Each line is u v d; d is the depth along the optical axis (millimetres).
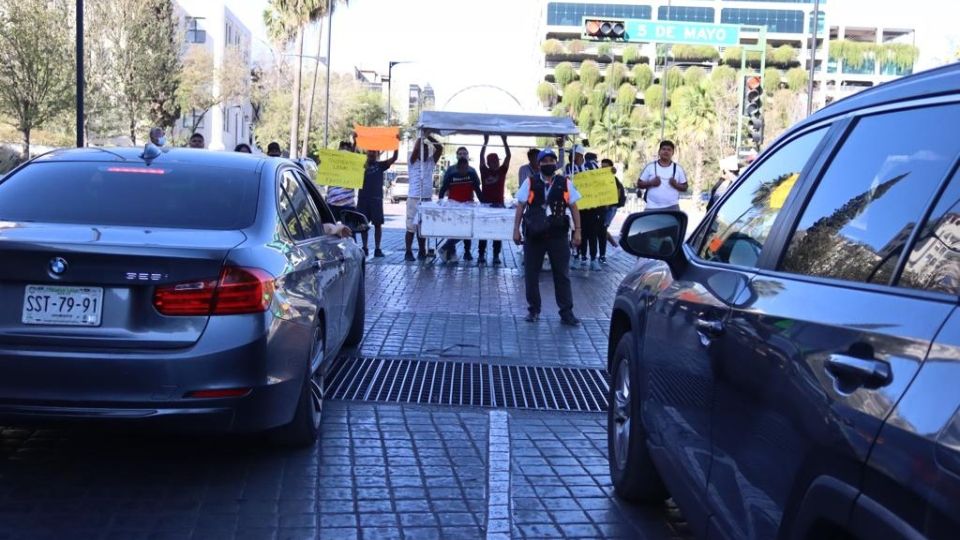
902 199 2422
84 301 4238
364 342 8438
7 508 4258
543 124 16156
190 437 5426
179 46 40375
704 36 26125
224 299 4305
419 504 4547
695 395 3459
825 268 2674
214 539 4012
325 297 5605
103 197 5059
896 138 2621
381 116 73500
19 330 4211
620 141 97000
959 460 1699
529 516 4473
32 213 4863
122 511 4285
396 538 4129
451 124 15883
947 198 2205
